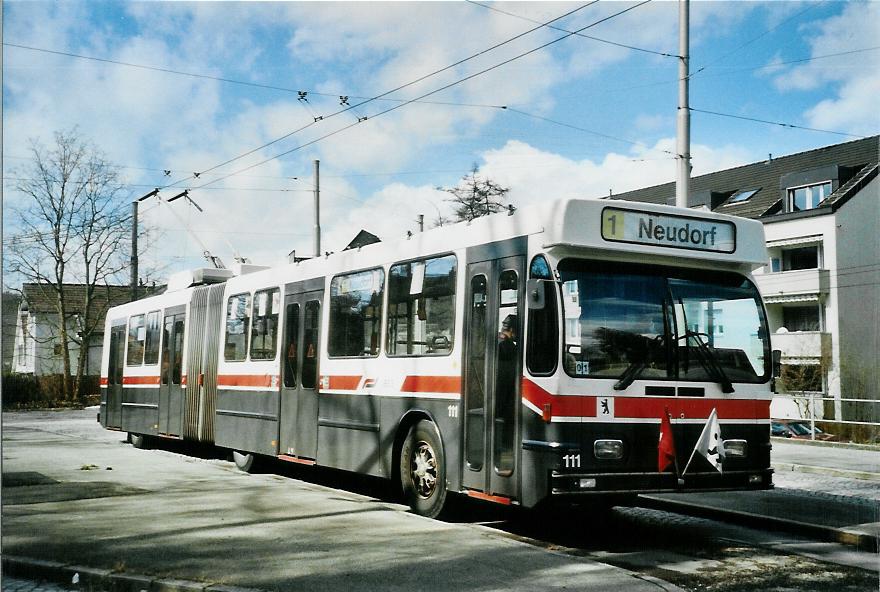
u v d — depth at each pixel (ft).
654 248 27.89
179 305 57.72
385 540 26.16
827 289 121.19
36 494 35.81
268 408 44.65
